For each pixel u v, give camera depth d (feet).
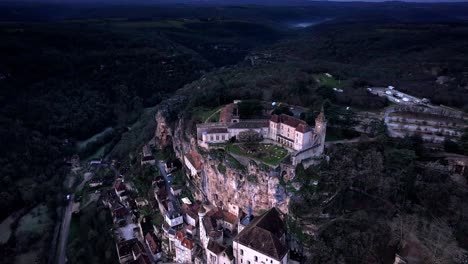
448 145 557.33
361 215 448.65
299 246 442.91
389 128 624.59
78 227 650.43
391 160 526.57
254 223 441.68
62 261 570.05
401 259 413.18
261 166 472.85
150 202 617.62
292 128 519.19
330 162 508.53
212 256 440.04
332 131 612.29
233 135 565.12
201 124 583.99
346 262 408.46
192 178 607.78
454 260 411.54
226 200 526.57
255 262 411.34
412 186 497.46
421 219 463.01
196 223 518.37
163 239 522.47
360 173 495.00
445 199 472.03
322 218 452.35
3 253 583.17
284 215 465.06
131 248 527.81
